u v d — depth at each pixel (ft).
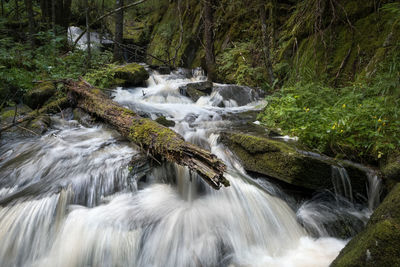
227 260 8.61
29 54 24.73
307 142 11.98
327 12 19.97
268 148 11.12
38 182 10.33
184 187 10.70
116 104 15.26
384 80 13.42
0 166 11.54
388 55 15.06
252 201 10.40
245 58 27.55
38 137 14.42
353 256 6.87
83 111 17.22
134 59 47.60
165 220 9.25
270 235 9.64
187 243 8.80
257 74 25.18
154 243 8.66
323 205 10.57
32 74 21.91
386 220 6.76
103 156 11.95
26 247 8.40
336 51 18.85
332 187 10.39
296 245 9.37
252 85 25.52
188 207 9.97
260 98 22.74
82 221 8.82
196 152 8.68
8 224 8.51
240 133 13.19
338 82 17.88
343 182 10.37
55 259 8.22
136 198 10.01
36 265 8.18
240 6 31.63
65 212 9.20
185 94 25.07
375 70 15.42
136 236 8.66
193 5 40.50
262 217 10.03
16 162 11.75
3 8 41.83
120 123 13.03
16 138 14.28
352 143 11.34
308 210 10.44
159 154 10.87
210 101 22.86
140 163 10.98
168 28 43.65
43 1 38.99
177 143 9.52
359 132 11.46
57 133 14.90
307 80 19.27
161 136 10.43
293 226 10.02
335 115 12.39
